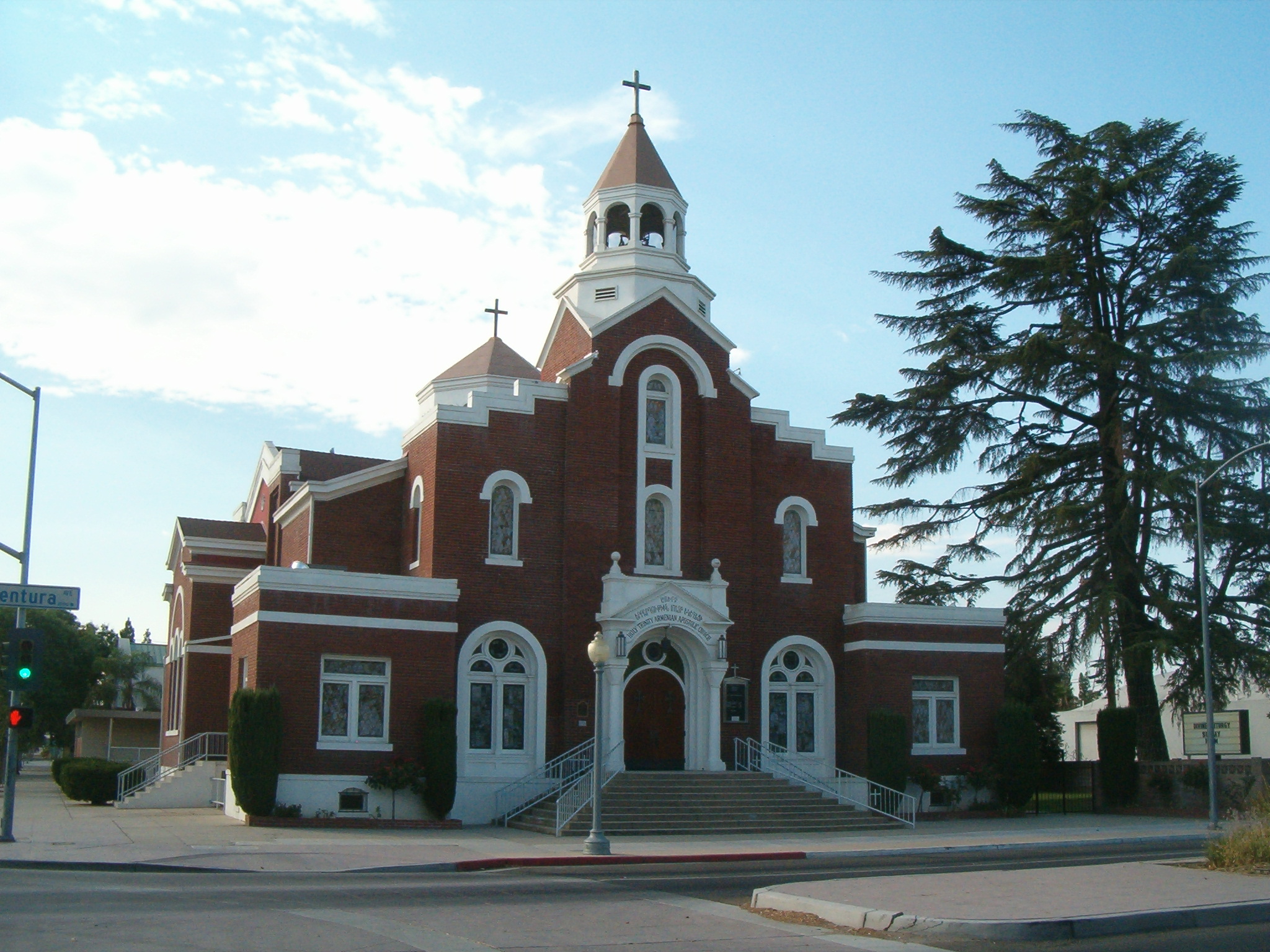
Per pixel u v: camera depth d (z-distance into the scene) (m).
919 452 45.91
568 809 31.06
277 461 44.91
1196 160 43.88
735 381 38.31
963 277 46.69
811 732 38.06
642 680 35.66
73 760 42.59
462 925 14.80
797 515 39.19
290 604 31.23
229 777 31.62
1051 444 45.44
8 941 13.02
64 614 83.50
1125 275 44.50
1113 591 39.75
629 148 41.19
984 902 15.86
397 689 32.09
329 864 22.06
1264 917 15.56
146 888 18.20
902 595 46.19
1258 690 44.75
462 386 48.75
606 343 37.03
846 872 22.17
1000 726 38.00
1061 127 45.34
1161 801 39.25
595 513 35.91
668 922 15.42
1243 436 41.50
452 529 34.34
